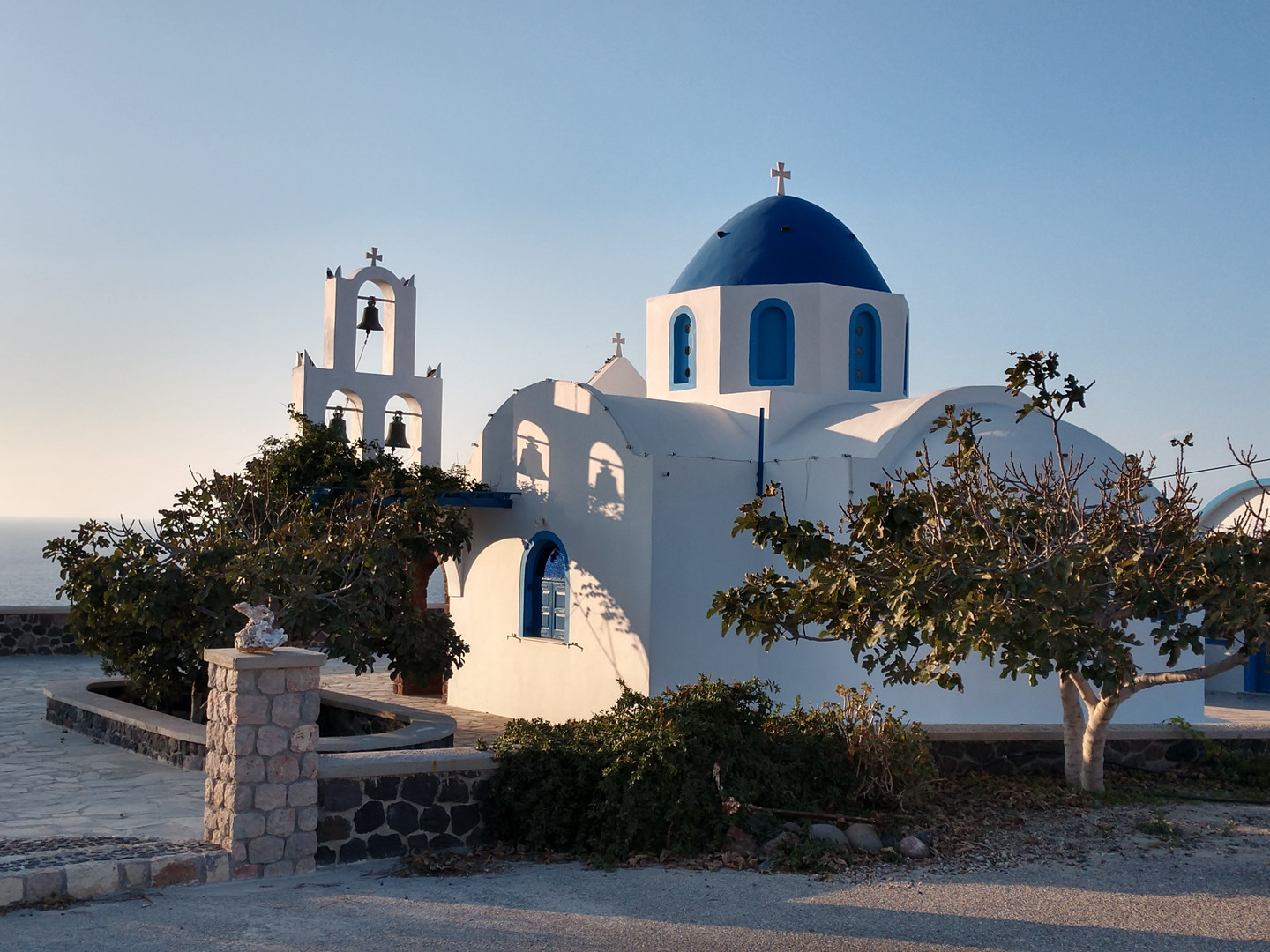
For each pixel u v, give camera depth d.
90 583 14.13
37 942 7.16
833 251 18.44
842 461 15.07
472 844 9.76
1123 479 10.48
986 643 9.66
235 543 14.19
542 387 17.39
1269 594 9.69
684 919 7.91
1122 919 7.87
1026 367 10.78
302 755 9.05
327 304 19.09
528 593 17.48
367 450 18.59
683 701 10.22
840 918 7.92
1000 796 11.23
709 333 18.22
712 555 15.65
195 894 8.34
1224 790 11.85
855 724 10.78
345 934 7.50
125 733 14.20
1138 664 15.04
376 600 14.04
